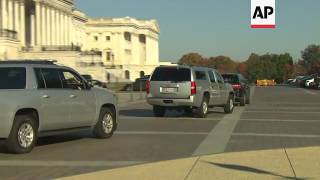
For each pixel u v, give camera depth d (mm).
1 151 14898
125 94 58906
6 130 14070
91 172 11703
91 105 17016
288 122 23531
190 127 21312
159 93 25812
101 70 106812
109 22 182125
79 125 16625
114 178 10930
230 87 29672
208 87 26500
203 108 26062
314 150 14602
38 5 114125
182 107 25828
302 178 10695
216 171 11500
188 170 11648
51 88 15625
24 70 14984
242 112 30141
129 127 21312
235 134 18766
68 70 16672
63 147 15656
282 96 54875
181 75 25578
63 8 126812
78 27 153875
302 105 37656
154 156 13891
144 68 187125
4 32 80375
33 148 15320
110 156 13938
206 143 16375
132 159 13438
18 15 106375
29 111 14797
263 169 11695
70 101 16109
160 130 20188
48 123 15312
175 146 15734
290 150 14602
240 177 10836
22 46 98000
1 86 14664
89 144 16297
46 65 15812
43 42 115938
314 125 22125
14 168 12320
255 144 16062
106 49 182125
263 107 35125
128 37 189250
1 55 78125
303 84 100188
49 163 12938
